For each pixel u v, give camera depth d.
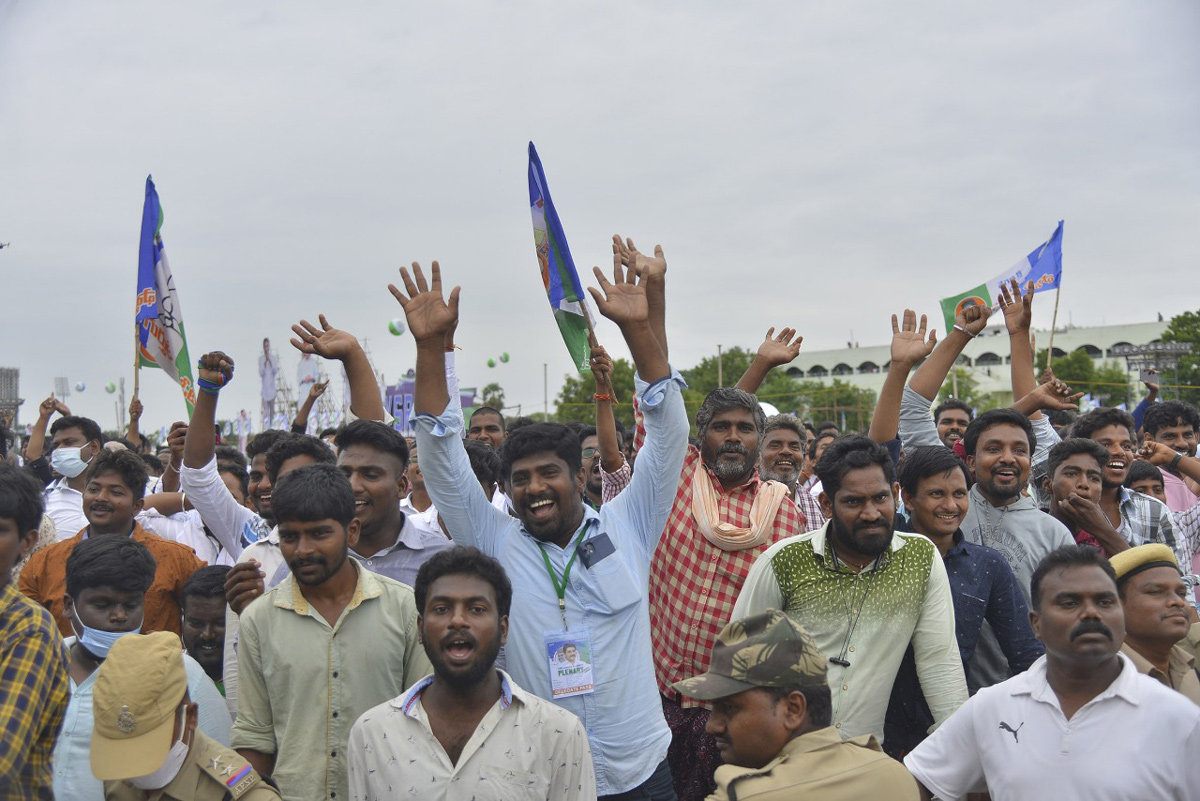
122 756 3.01
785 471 6.74
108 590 3.74
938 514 4.52
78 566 3.74
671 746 4.97
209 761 3.26
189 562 5.54
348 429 4.67
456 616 3.30
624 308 4.11
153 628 5.39
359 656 3.84
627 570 4.12
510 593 3.51
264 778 3.48
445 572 3.39
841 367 99.38
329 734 3.78
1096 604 3.21
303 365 16.72
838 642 4.23
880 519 4.16
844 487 4.19
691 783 4.90
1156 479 6.67
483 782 3.25
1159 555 3.88
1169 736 3.12
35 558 5.52
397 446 4.68
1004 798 3.29
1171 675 3.99
